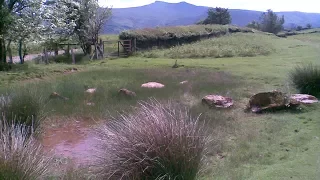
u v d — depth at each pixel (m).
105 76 14.96
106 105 9.06
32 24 19.72
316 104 8.52
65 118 8.06
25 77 14.79
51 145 6.32
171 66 19.75
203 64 20.28
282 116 7.93
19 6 19.75
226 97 9.28
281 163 5.10
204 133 5.07
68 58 25.73
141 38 31.31
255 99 8.66
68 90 10.91
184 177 4.08
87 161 5.29
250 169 4.93
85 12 28.00
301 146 5.84
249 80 13.52
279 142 6.14
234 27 44.94
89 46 28.73
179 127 4.23
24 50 22.05
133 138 4.12
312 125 7.03
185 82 12.69
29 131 6.13
